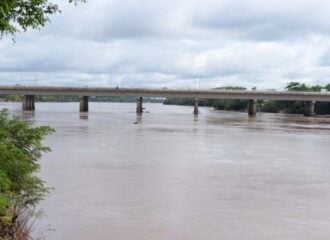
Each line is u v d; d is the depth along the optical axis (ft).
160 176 100.27
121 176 99.09
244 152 150.41
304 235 61.26
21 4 41.22
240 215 69.77
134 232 60.39
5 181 37.96
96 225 62.69
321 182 98.53
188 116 439.22
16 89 462.19
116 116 399.85
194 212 70.74
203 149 156.25
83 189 84.38
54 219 64.34
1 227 43.70
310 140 203.31
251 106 485.97
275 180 99.35
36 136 48.11
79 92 465.06
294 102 618.44
